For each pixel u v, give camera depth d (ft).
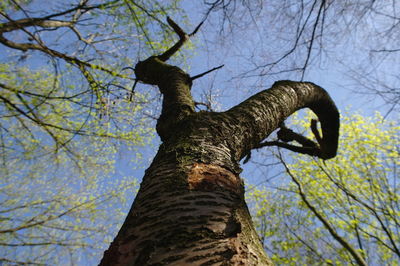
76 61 10.69
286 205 21.45
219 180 3.79
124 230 3.14
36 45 10.12
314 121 11.44
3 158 16.60
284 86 7.95
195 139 4.55
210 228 2.88
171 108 6.18
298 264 19.49
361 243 18.21
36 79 13.53
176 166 3.95
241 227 2.99
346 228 19.22
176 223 2.91
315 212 10.84
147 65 10.23
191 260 2.48
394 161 19.98
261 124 5.81
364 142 20.47
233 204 3.45
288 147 11.39
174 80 7.97
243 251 2.66
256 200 22.39
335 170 21.18
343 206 20.15
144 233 2.89
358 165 21.13
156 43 14.98
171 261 2.47
